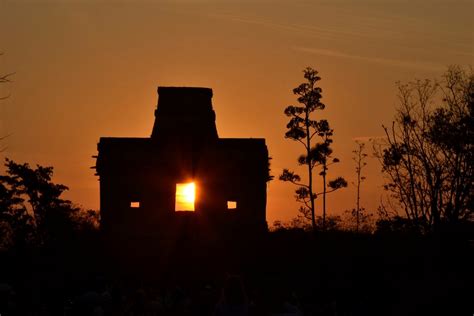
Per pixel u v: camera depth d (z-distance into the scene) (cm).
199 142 11788
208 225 11456
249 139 11831
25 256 9988
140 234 11369
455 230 8412
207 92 12094
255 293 7125
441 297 5928
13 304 5328
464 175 8619
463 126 8775
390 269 7750
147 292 6862
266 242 10781
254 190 11588
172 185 11556
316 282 7594
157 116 11931
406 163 9038
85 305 4600
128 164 11575
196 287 7794
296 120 12962
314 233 10612
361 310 6119
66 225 12750
